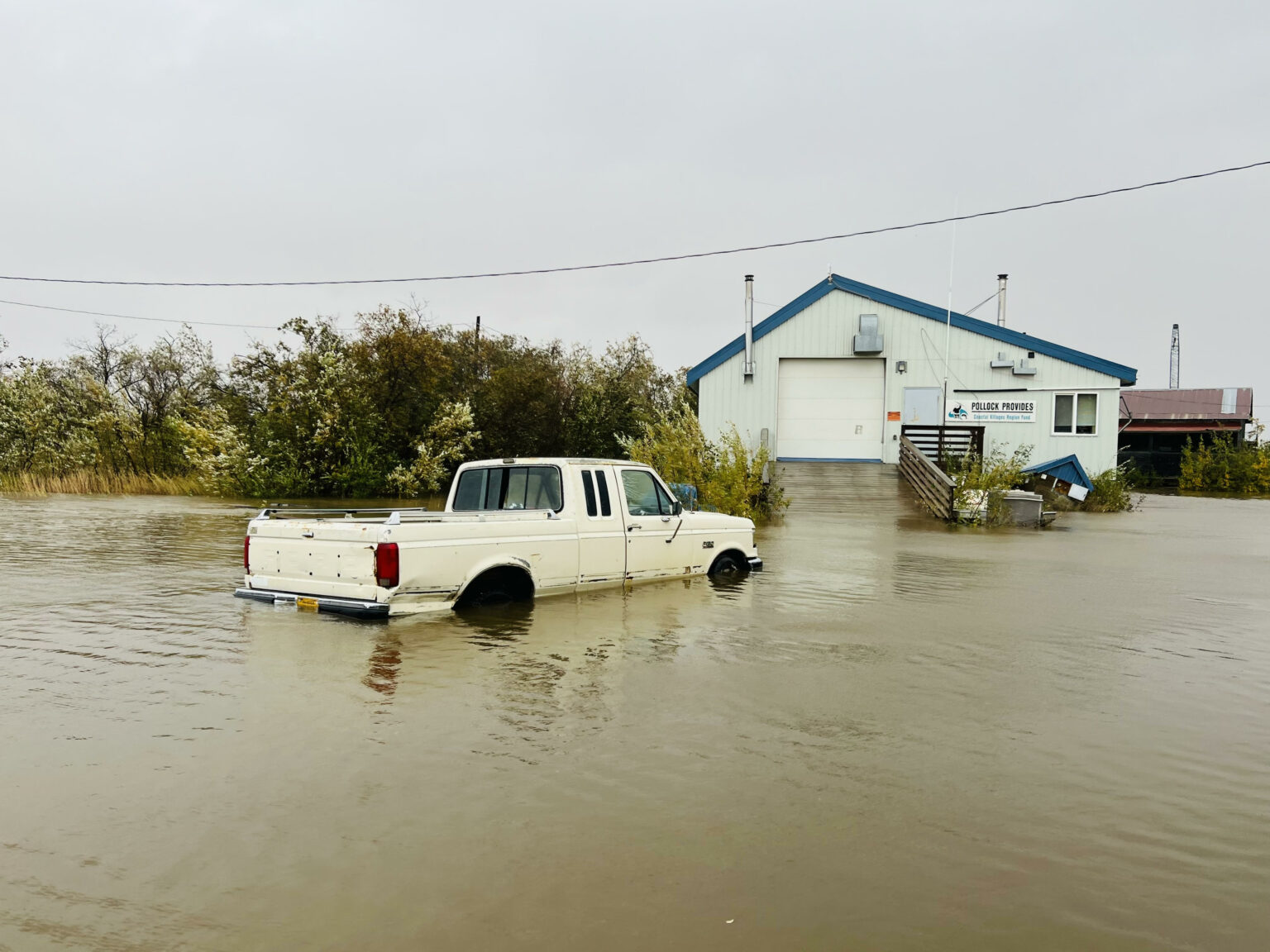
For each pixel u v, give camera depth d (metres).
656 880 3.28
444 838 3.60
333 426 29.05
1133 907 3.14
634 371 46.53
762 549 14.41
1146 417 50.69
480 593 8.30
